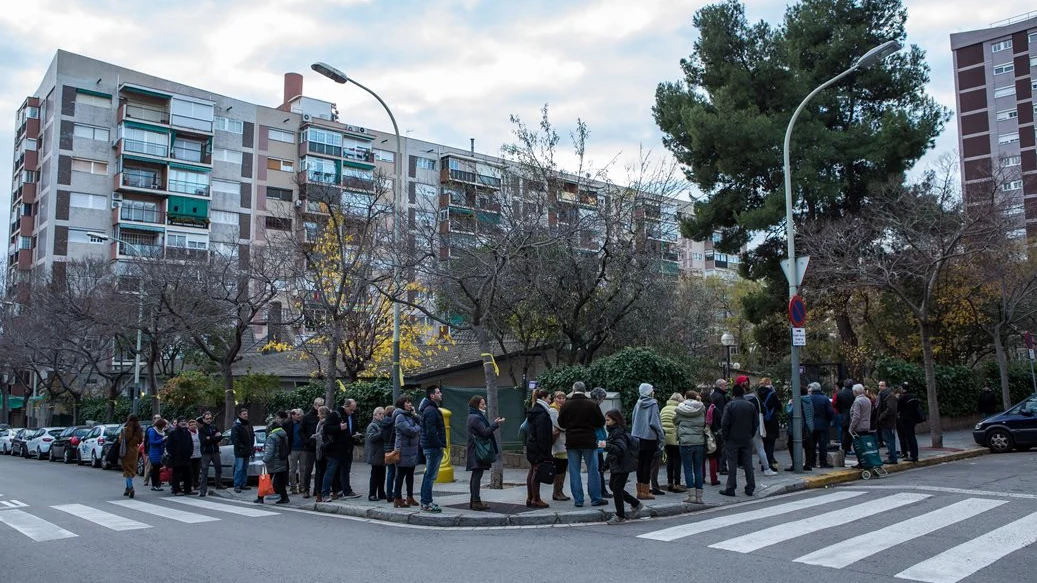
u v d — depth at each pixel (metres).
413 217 20.38
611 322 22.91
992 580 6.93
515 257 18.22
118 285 31.56
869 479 14.88
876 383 27.58
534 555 8.45
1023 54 65.56
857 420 15.16
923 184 24.03
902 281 25.44
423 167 61.06
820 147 25.03
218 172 56.03
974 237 22.42
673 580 7.05
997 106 66.75
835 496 12.45
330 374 20.00
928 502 11.43
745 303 28.83
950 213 22.33
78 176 52.12
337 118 63.31
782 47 26.58
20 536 10.58
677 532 9.55
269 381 31.44
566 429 11.59
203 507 13.95
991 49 67.56
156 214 53.44
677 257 27.05
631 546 8.80
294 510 13.46
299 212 25.75
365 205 24.38
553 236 19.42
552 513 11.02
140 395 38.12
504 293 21.78
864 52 26.09
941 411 25.56
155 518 12.30
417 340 30.36
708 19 27.72
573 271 22.20
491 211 21.50
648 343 23.61
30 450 33.72
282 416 15.18
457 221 21.03
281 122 58.72
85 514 12.96
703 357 27.14
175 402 31.48
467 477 16.81
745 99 26.52
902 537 8.85
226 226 55.84
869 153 24.92
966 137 68.00
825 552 8.11
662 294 23.89
